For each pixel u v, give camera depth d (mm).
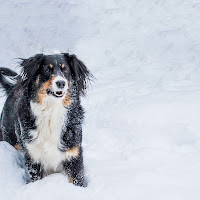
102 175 4504
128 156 5078
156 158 4988
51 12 13500
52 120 4320
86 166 4789
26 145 4383
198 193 4062
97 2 13875
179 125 5852
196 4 13133
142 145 5410
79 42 10977
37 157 4422
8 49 11039
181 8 12938
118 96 7270
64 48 10789
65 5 13797
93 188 4160
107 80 8586
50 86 4219
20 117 4434
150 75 8695
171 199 3953
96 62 10008
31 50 10969
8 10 13766
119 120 6234
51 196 3994
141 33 11555
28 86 4387
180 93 7059
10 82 5422
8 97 5164
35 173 4445
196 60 9430
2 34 11906
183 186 4223
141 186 4223
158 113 6219
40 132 4336
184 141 5500
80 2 14023
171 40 10883
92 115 6562
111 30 11875
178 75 8422
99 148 5414
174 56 9914
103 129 5973
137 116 6215
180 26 11711
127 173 4551
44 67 4383
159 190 4137
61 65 4434
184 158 4953
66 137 4371
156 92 7262
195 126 5793
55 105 4289
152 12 12891
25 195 4027
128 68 9414
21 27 12461
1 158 4480
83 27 12219
